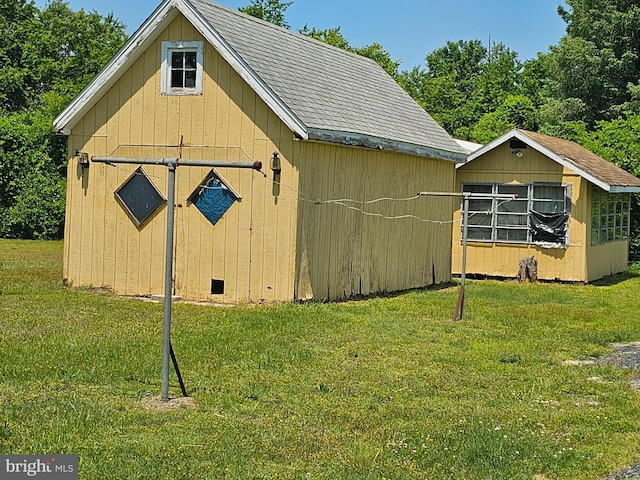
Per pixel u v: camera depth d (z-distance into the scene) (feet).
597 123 107.34
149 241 48.03
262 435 21.90
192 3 45.85
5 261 65.36
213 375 28.12
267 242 45.27
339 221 48.44
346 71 58.39
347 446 21.43
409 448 21.40
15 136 92.38
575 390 28.32
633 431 23.68
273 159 44.78
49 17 162.20
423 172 58.23
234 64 44.60
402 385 28.09
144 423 22.56
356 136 47.57
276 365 30.04
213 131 46.37
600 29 122.01
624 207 79.51
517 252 68.64
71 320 37.65
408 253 56.80
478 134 117.91
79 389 25.55
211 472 18.99
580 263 66.33
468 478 19.51
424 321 41.68
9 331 34.30
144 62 47.88
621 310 49.42
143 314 40.34
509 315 44.91
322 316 41.11
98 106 49.08
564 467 20.42
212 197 46.50
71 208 49.96
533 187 67.92
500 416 24.68
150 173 47.83
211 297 46.57
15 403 23.59
